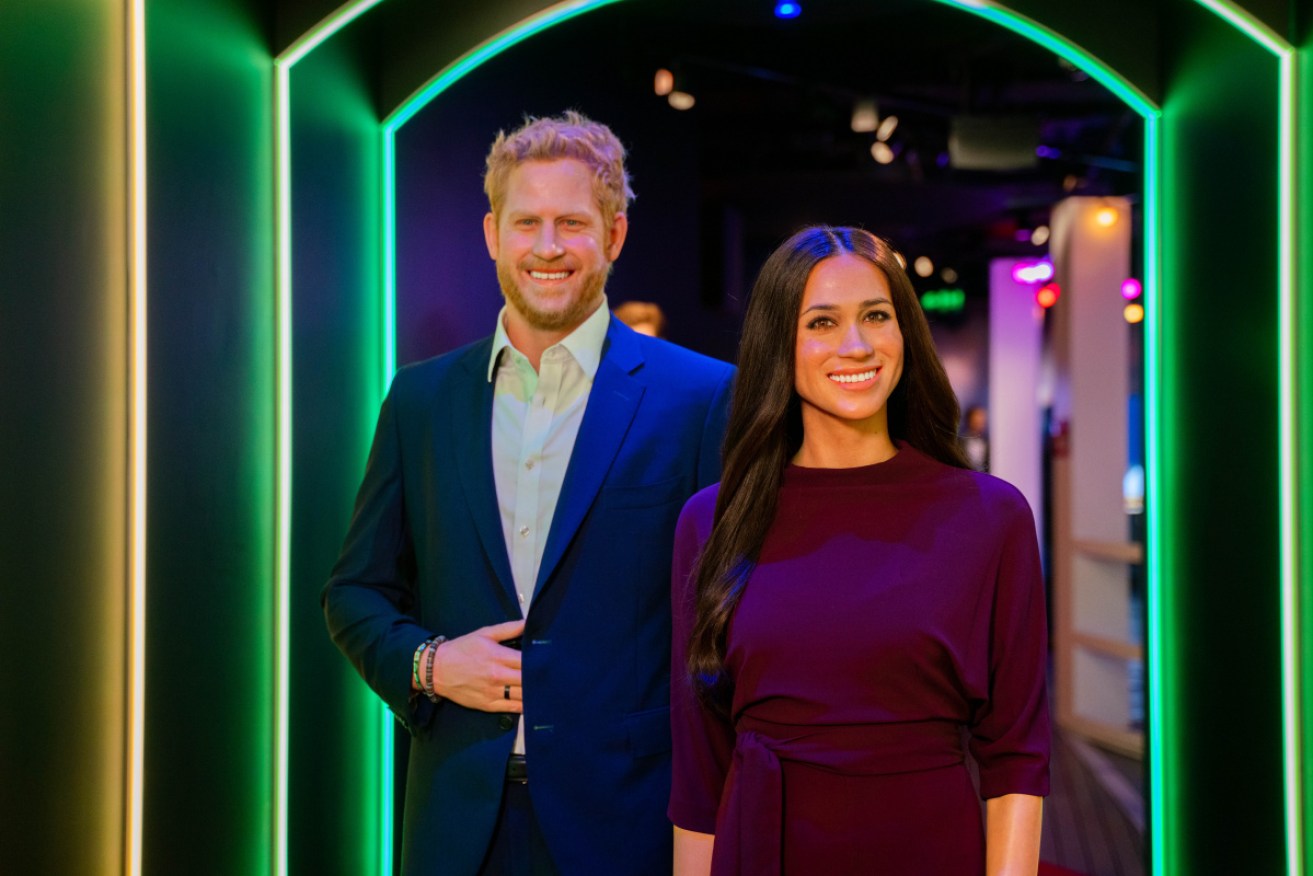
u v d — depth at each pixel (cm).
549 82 355
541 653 182
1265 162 234
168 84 190
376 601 195
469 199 304
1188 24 260
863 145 793
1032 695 152
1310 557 225
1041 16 266
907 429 165
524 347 194
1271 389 234
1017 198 913
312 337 237
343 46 248
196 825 199
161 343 188
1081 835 450
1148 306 283
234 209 212
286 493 228
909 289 159
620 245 198
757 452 159
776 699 152
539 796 180
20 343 166
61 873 174
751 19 462
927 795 147
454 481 192
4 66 164
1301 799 227
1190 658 272
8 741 164
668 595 188
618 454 187
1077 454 652
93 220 179
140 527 181
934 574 150
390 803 271
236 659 214
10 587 164
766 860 146
